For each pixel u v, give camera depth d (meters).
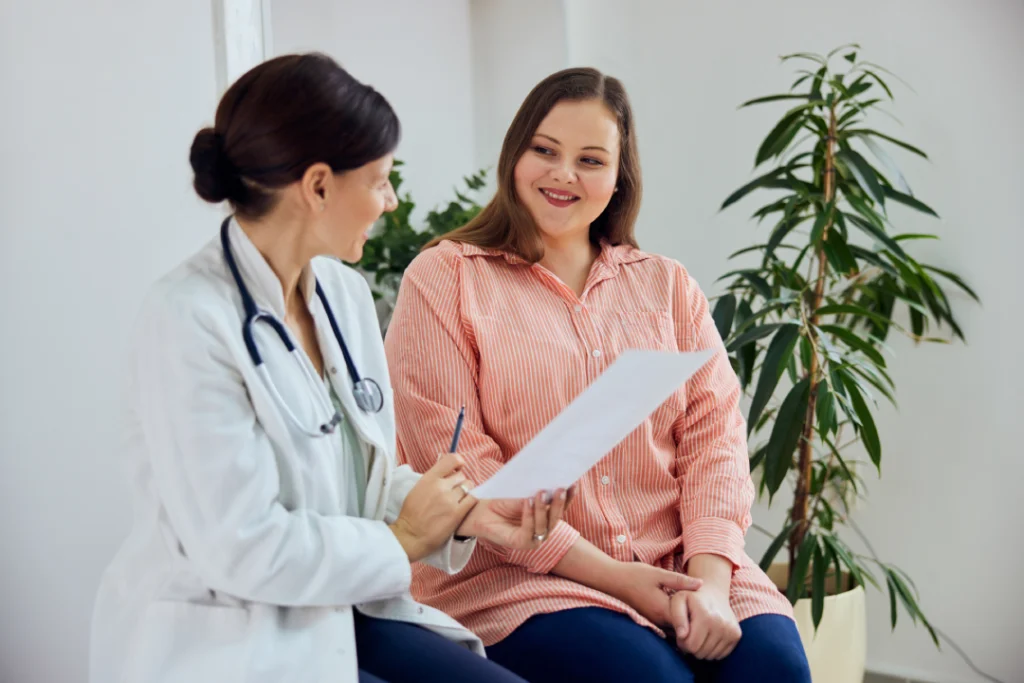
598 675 1.41
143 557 1.27
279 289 1.29
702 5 2.90
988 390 2.62
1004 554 2.64
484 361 1.66
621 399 1.24
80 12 1.87
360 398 1.40
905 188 2.37
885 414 2.74
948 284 2.65
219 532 1.18
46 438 1.90
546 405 1.66
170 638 1.21
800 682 1.45
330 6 3.03
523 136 1.74
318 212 1.25
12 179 1.83
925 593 2.74
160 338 1.19
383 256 3.00
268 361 1.27
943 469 2.69
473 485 1.58
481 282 1.73
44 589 1.93
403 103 3.21
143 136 1.95
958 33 2.58
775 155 2.45
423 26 3.26
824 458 2.73
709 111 2.92
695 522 1.64
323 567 1.23
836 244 2.38
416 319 1.70
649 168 3.01
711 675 1.53
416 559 1.40
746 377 2.44
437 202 3.33
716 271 2.95
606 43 3.07
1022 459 2.60
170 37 1.97
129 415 1.27
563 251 1.82
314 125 1.19
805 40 2.78
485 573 1.59
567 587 1.51
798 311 2.32
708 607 1.48
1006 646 2.65
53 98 1.85
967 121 2.59
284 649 1.22
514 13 3.29
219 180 1.24
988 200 2.58
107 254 1.93
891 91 2.68
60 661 1.95
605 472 1.66
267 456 1.23
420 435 1.65
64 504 1.93
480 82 3.40
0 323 1.84
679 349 1.80
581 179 1.72
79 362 1.92
